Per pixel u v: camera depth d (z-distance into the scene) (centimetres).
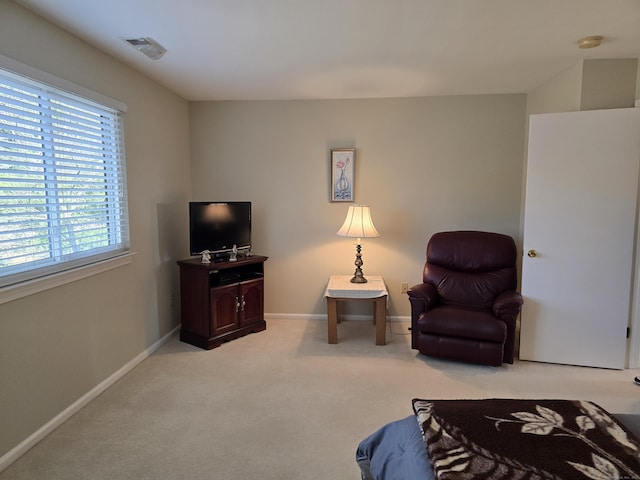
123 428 225
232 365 309
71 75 237
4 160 194
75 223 245
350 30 234
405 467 129
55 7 202
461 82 344
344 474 187
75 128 243
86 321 252
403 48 262
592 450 121
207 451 205
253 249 425
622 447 123
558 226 302
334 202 413
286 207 418
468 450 123
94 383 260
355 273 381
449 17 217
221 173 417
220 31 234
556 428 134
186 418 235
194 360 319
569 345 309
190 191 417
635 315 298
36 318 211
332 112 403
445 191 399
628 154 282
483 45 258
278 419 234
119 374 287
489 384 277
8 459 194
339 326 404
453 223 402
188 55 275
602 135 286
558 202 301
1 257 194
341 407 247
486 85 354
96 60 260
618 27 231
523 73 319
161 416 237
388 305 417
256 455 201
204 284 338
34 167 213
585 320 304
